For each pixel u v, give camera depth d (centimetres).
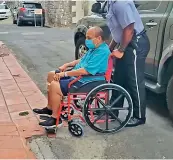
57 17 1281
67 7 1208
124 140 248
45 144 237
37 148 232
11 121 271
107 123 251
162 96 353
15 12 1406
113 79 272
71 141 244
